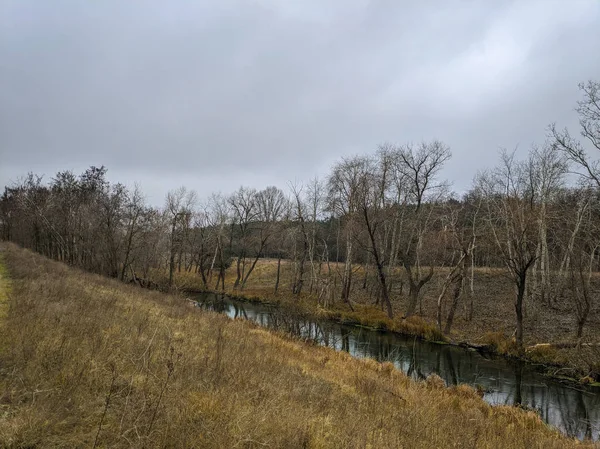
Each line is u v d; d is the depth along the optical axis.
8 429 4.21
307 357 13.98
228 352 9.66
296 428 5.63
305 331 23.47
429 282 37.94
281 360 11.34
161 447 4.44
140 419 4.88
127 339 8.34
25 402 4.98
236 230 60.22
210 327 13.88
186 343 9.88
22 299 10.08
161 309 16.02
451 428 7.93
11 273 16.97
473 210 33.31
